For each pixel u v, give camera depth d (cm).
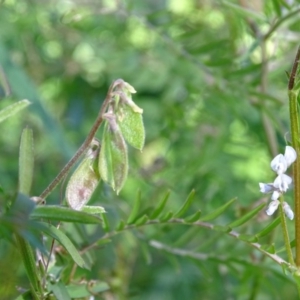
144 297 24
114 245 19
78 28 27
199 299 24
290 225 17
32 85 22
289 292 21
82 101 28
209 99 22
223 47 22
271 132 20
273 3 17
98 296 13
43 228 9
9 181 24
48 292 11
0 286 13
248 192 23
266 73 19
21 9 26
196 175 22
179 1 27
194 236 17
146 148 26
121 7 22
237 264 17
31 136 10
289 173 17
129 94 10
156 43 25
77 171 11
